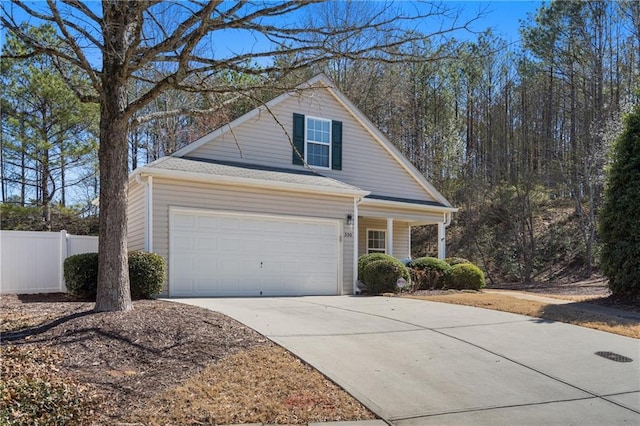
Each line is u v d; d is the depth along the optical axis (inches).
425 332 321.1
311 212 553.0
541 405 206.4
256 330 294.4
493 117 1148.5
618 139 493.7
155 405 188.4
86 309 324.5
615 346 295.4
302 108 628.1
